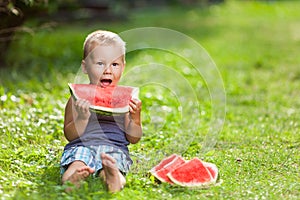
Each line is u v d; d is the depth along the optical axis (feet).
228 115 28.25
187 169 18.15
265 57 46.83
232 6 89.30
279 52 49.65
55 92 30.55
